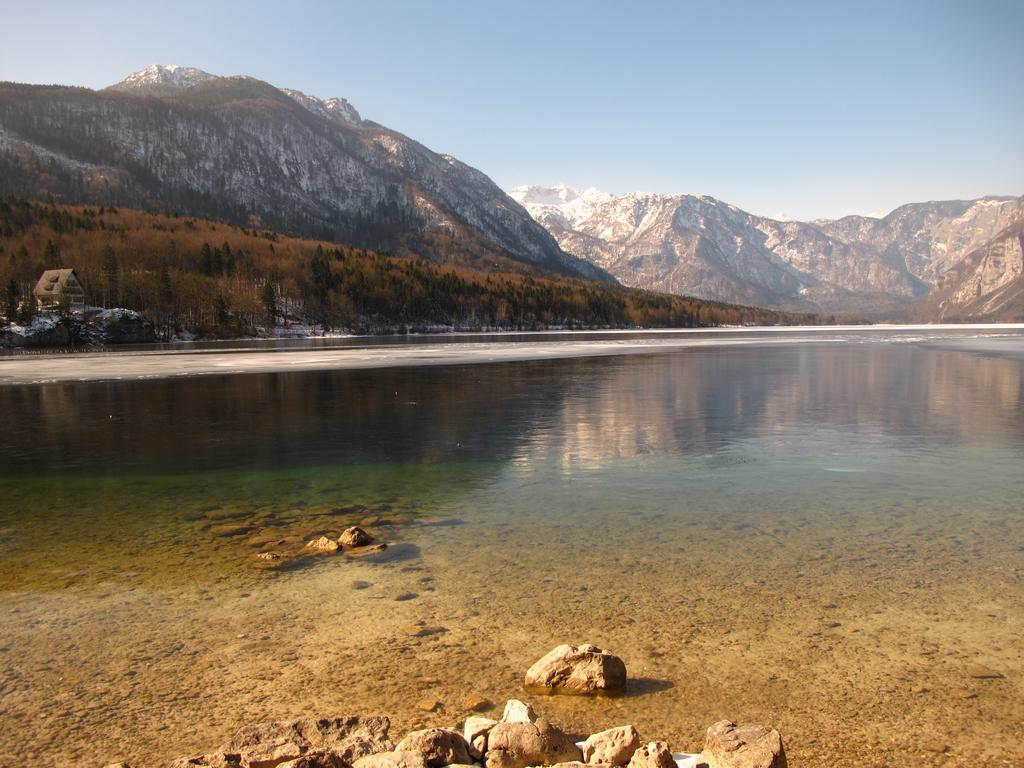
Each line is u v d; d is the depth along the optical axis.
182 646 8.38
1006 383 39.78
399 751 5.34
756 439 22.83
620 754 5.57
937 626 8.70
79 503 15.77
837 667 7.64
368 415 29.52
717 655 7.94
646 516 14.03
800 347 82.25
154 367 56.72
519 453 21.05
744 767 5.30
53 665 7.92
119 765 5.69
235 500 15.95
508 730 5.72
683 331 176.75
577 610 9.29
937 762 5.91
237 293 147.00
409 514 14.48
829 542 12.19
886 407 30.31
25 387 42.47
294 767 5.23
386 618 9.12
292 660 7.96
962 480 17.06
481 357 66.88
